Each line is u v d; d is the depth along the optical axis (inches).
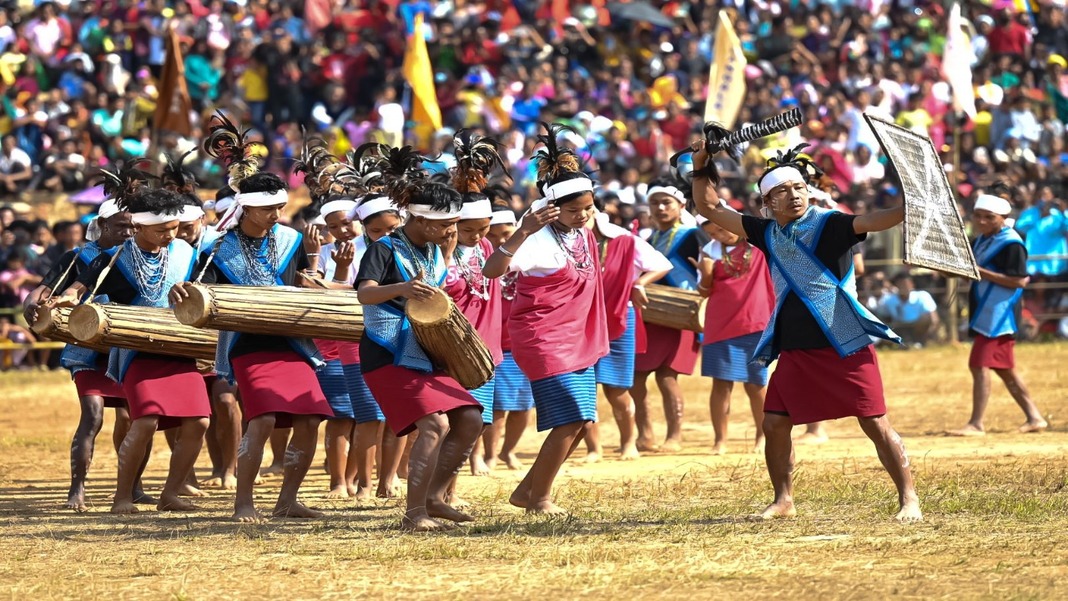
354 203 960.9
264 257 826.2
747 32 2731.3
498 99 2514.8
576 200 805.9
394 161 745.6
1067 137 2615.7
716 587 580.1
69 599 585.6
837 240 736.3
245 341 808.9
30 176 2385.6
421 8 2650.1
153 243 858.8
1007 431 1269.7
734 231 768.3
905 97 2568.9
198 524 795.4
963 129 2539.4
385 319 735.7
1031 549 641.6
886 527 722.2
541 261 797.2
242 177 870.4
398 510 854.5
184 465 880.3
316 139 1007.0
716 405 1172.5
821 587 573.6
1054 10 2849.4
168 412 858.8
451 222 740.7
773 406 764.6
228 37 2564.0
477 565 640.4
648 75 2723.9
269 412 802.2
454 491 851.4
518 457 1206.9
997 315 1240.2
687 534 713.0
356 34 2628.0
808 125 2433.6
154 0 2588.6
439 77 2583.7
